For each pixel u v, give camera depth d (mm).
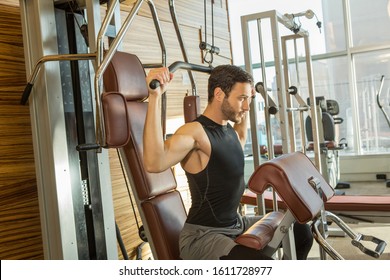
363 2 6652
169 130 3939
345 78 6871
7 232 2451
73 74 2424
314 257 3385
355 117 6836
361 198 3316
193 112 2578
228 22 5512
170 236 2080
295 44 4160
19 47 2549
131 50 3525
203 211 1955
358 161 6582
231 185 1971
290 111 3660
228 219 2006
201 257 1886
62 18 2430
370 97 6766
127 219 3270
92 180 2439
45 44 2289
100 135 1907
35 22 2299
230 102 1955
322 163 5195
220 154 1932
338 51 6832
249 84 1973
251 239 1798
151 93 1757
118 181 3215
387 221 3162
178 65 2193
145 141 1759
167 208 2172
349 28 6758
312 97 4109
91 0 2287
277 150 5711
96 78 1870
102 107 1889
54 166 2283
